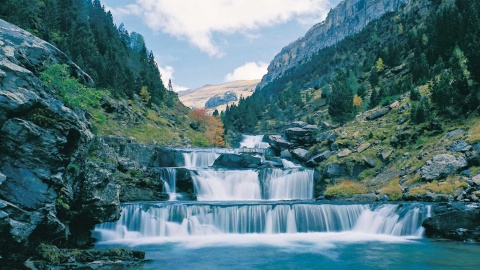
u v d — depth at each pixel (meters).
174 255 25.47
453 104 53.44
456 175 39.81
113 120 77.25
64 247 23.00
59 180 16.56
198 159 67.38
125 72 111.25
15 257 14.81
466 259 23.16
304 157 65.75
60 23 98.50
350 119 78.19
